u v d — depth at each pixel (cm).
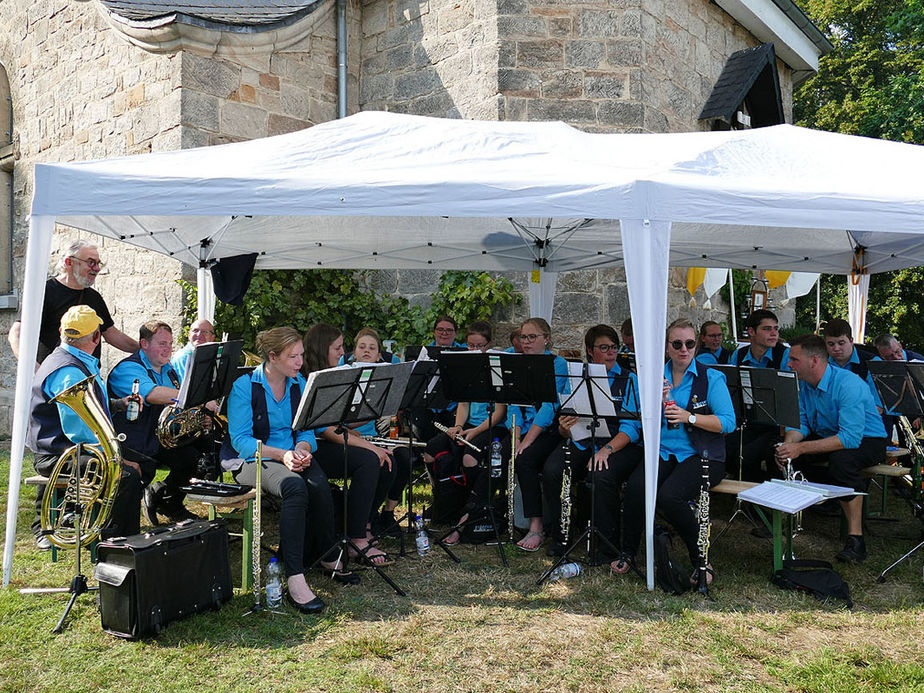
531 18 842
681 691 305
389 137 538
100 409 377
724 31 1026
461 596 410
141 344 499
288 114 891
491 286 848
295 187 428
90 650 334
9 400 1064
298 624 365
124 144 854
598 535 464
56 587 409
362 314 900
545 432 529
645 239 413
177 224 630
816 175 484
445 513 545
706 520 414
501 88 837
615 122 849
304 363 472
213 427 516
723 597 408
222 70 821
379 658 333
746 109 1069
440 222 685
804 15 1082
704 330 732
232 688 305
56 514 437
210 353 426
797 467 542
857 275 809
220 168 458
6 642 340
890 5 2069
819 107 2169
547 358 443
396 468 515
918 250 745
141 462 467
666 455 458
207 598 374
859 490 475
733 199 423
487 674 320
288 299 869
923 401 437
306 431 429
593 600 403
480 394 473
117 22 805
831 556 487
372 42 958
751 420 499
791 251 793
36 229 423
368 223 676
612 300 859
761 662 331
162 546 352
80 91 918
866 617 380
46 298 530
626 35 852
